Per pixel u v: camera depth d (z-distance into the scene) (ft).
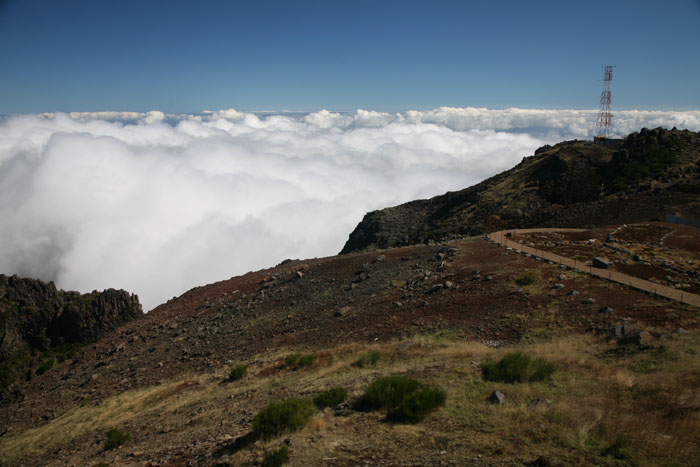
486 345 55.01
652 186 177.27
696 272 69.87
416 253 117.80
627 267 76.33
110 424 63.26
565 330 53.57
